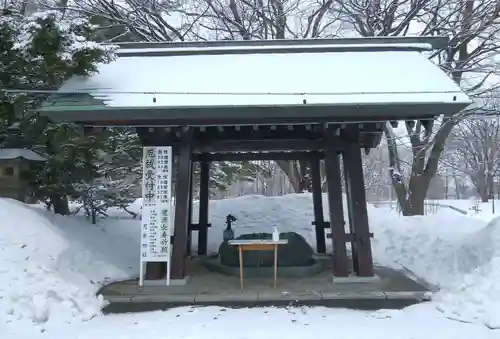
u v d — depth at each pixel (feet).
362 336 18.33
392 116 23.62
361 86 23.40
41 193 31.63
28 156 30.66
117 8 51.31
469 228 34.91
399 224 37.96
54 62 25.36
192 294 22.99
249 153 33.53
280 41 28.81
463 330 18.83
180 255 25.49
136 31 49.19
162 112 22.00
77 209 35.63
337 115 22.26
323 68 26.00
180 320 20.49
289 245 28.76
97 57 25.46
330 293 22.84
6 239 23.80
